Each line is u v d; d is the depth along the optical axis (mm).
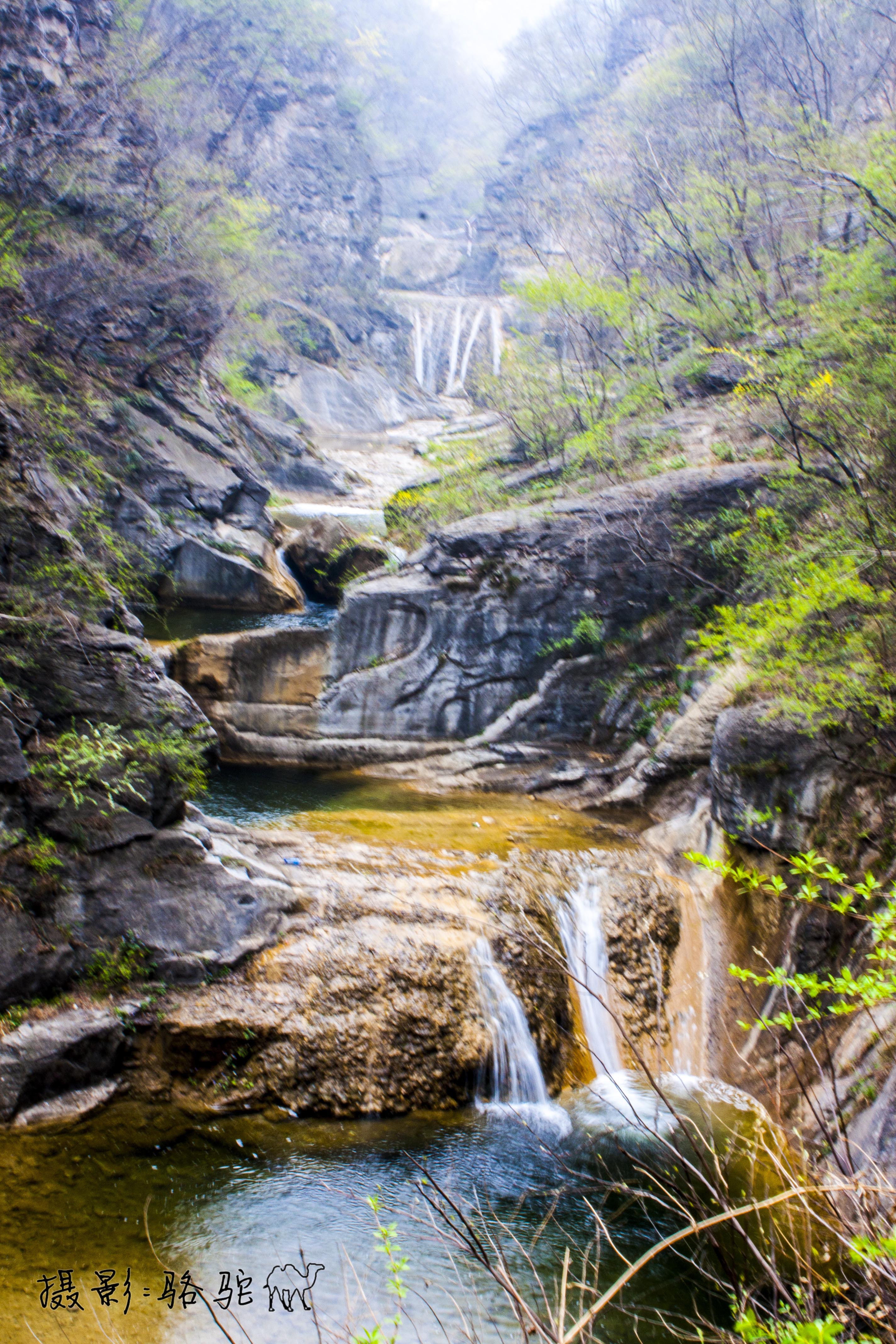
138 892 7723
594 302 16844
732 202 16422
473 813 11781
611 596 13570
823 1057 7195
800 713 8609
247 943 7902
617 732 13445
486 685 14016
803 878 8188
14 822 7242
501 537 13922
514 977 8336
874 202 10680
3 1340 4656
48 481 11812
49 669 7629
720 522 12961
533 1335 4836
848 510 9414
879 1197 3660
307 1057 7344
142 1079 7074
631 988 8992
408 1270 5559
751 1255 5582
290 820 10992
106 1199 5938
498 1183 6574
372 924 8336
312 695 13984
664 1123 7465
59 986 7203
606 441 15484
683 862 10156
